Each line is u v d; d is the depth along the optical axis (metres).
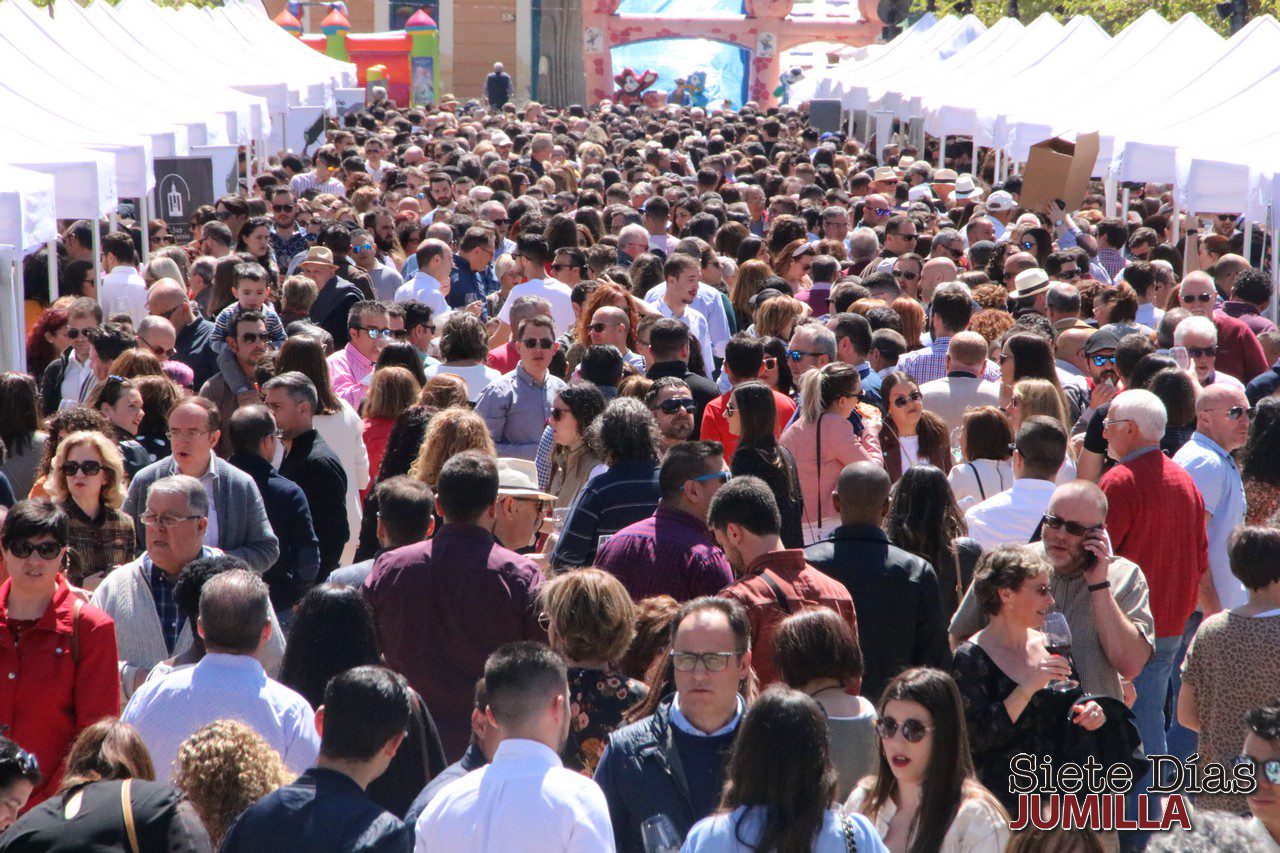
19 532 9.20
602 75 102.31
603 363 14.77
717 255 22.52
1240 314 19.81
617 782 7.61
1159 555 11.69
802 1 106.62
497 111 80.69
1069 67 39.06
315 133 47.94
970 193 35.25
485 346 16.69
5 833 7.00
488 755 7.36
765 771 6.61
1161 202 37.53
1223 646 9.90
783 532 12.16
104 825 6.94
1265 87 27.11
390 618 9.73
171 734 8.27
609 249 22.56
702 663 7.51
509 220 29.36
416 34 89.38
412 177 35.78
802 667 8.24
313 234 27.55
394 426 13.76
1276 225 21.47
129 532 11.96
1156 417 11.78
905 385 13.62
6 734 9.22
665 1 103.94
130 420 14.15
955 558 11.11
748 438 12.22
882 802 7.62
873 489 10.15
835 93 59.50
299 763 8.38
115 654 9.56
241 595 8.46
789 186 34.78
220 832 7.33
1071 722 8.55
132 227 29.14
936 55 52.31
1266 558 9.81
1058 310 18.80
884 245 26.20
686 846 6.70
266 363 15.78
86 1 43.31
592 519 11.27
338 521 13.30
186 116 29.33
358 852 6.67
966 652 8.90
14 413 14.15
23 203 18.39
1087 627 9.89
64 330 18.45
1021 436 11.88
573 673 8.55
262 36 51.03
